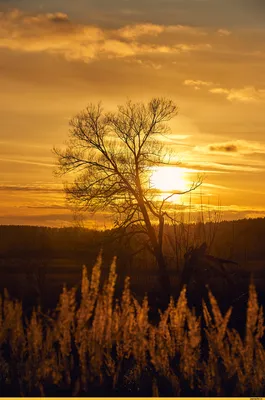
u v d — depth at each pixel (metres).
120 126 44.81
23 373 11.45
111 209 43.28
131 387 11.15
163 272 34.62
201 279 28.12
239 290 28.02
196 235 42.75
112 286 10.91
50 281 29.84
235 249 53.81
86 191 43.66
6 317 12.09
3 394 10.85
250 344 10.45
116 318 11.23
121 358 11.36
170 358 11.89
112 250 40.06
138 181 43.12
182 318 11.25
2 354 12.59
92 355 11.11
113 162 44.22
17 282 20.91
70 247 41.88
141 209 41.84
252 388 10.56
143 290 33.28
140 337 11.27
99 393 10.91
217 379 10.68
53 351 11.47
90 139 44.84
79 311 11.09
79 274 35.38
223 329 10.77
